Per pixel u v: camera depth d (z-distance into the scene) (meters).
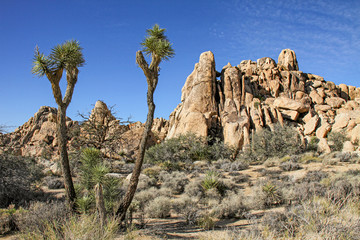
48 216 6.26
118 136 27.42
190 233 7.16
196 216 9.06
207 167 24.64
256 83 49.25
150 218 9.84
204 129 36.44
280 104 43.97
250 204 10.98
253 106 41.56
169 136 40.50
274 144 30.05
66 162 7.58
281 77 52.31
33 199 12.12
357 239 3.78
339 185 9.35
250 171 22.11
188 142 31.70
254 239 4.53
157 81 7.62
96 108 29.59
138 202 10.42
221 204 10.90
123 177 18.28
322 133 36.38
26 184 12.70
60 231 4.79
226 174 20.73
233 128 35.59
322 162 22.30
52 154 31.44
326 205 4.64
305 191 10.42
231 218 9.80
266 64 56.38
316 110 46.84
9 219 7.18
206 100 40.00
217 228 8.16
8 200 11.74
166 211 10.19
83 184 9.30
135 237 5.60
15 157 13.27
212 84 41.66
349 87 59.97
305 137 35.06
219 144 31.73
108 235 4.54
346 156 23.47
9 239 6.12
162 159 28.00
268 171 20.64
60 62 7.49
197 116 37.28
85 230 4.46
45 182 17.31
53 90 7.52
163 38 7.88
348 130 35.34
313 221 4.20
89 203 7.26
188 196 13.36
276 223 5.43
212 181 14.41
